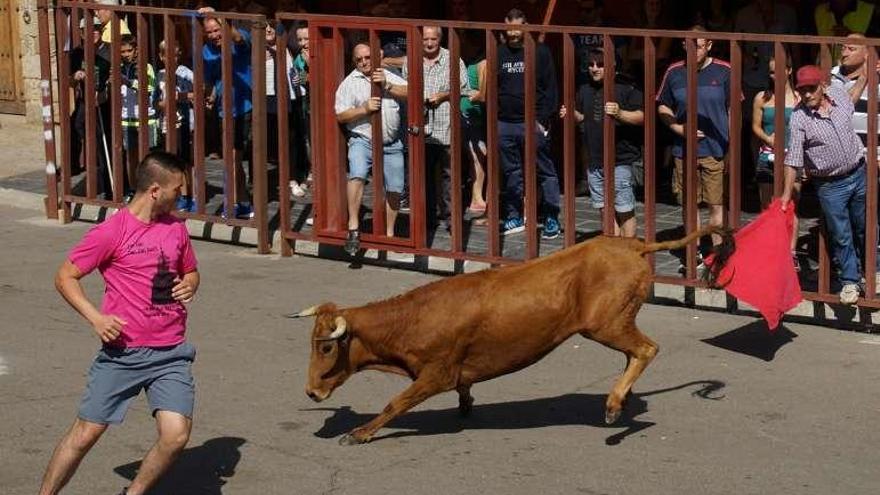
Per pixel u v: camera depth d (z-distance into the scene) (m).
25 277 13.72
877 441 9.17
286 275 13.76
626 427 9.48
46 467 8.77
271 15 18.89
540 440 9.25
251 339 11.61
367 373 10.72
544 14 16.91
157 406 7.68
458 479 8.58
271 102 16.45
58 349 11.35
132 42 15.95
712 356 11.04
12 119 22.44
